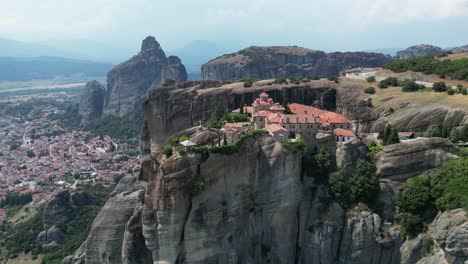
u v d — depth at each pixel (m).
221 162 109.62
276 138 121.31
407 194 110.69
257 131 117.75
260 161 115.88
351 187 116.31
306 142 123.75
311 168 120.69
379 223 111.50
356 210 114.12
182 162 104.44
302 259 117.38
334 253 114.12
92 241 126.81
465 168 107.69
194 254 107.06
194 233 106.44
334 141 126.06
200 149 107.06
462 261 94.38
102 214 128.12
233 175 112.19
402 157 116.31
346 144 121.81
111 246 125.00
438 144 116.25
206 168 107.81
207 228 107.44
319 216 116.12
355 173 117.56
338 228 113.94
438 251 100.25
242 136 114.25
